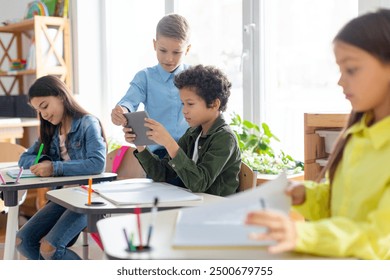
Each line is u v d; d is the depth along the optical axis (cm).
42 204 365
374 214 85
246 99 309
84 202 153
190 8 349
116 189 169
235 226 87
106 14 394
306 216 107
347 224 85
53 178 205
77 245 259
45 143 232
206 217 89
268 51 305
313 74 286
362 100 92
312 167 218
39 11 381
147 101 261
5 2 441
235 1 319
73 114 227
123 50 404
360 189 95
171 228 105
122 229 104
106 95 398
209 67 185
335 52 94
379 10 93
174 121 259
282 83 302
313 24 283
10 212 201
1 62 421
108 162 249
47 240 198
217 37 332
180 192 163
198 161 182
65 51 380
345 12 268
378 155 94
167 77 257
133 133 183
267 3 302
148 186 175
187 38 243
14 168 235
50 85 224
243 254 86
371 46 89
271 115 308
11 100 420
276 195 89
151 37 382
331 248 82
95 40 395
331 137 216
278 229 78
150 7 382
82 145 224
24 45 413
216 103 181
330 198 108
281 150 288
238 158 181
